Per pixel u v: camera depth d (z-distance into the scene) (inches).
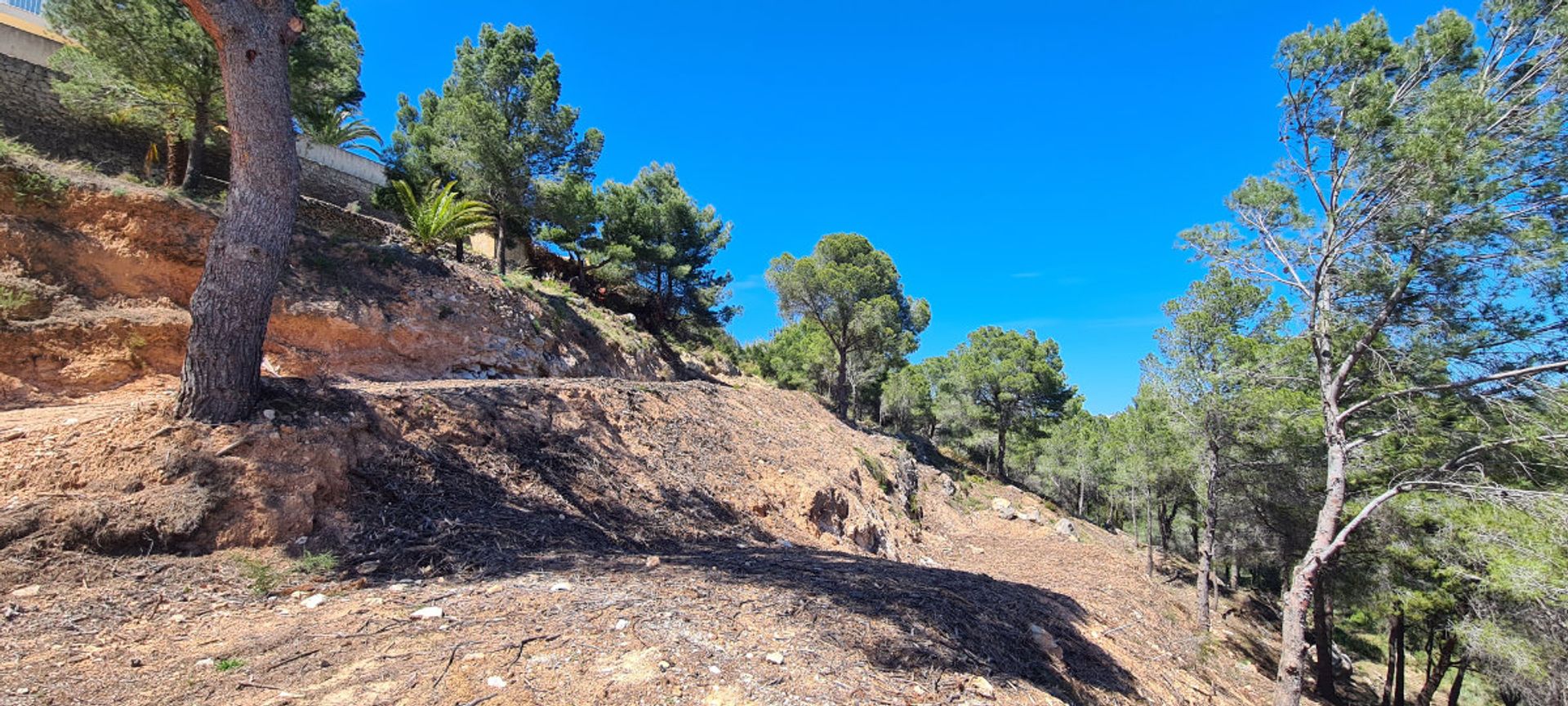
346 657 109.8
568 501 242.1
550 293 660.7
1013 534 757.3
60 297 297.4
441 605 138.0
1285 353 373.1
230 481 161.0
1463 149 238.4
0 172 301.1
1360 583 452.8
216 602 133.1
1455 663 510.6
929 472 899.4
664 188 1101.7
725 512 324.2
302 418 188.9
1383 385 296.5
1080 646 206.5
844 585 184.1
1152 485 649.0
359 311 400.5
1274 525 518.6
